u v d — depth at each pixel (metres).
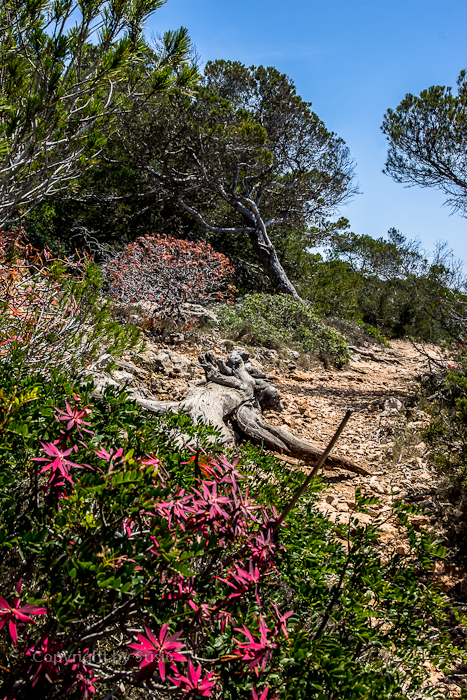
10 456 1.80
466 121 13.16
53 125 3.53
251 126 14.55
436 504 4.44
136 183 15.98
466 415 5.05
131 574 1.32
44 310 3.80
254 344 11.59
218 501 1.46
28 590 1.52
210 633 1.51
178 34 3.81
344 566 1.98
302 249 20.45
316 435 6.66
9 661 1.53
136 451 1.79
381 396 9.38
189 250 10.52
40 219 12.75
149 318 9.15
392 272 29.44
